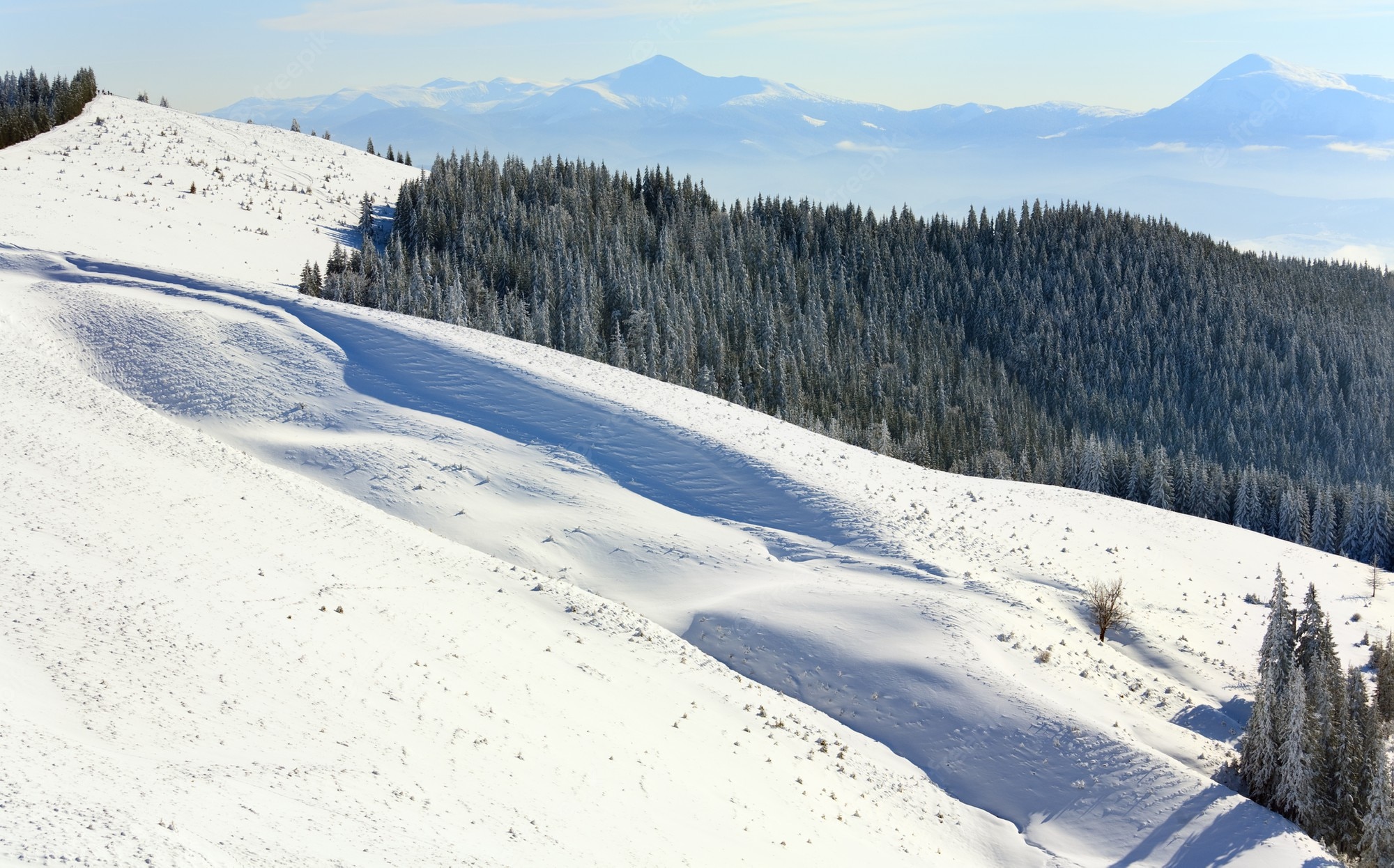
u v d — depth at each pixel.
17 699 14.30
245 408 47.66
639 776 20.22
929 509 46.00
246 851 11.52
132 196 96.38
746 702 27.98
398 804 14.94
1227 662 37.50
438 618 26.39
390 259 103.94
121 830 10.87
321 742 16.56
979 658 30.56
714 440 46.72
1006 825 24.67
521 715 21.44
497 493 41.94
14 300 55.16
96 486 28.48
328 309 57.94
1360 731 25.53
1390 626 47.34
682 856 16.89
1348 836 24.78
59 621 18.20
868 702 29.48
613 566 37.91
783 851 18.86
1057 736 26.84
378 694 19.72
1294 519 92.81
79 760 12.68
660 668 28.73
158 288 60.25
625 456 45.53
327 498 36.72
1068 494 60.47
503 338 59.66
